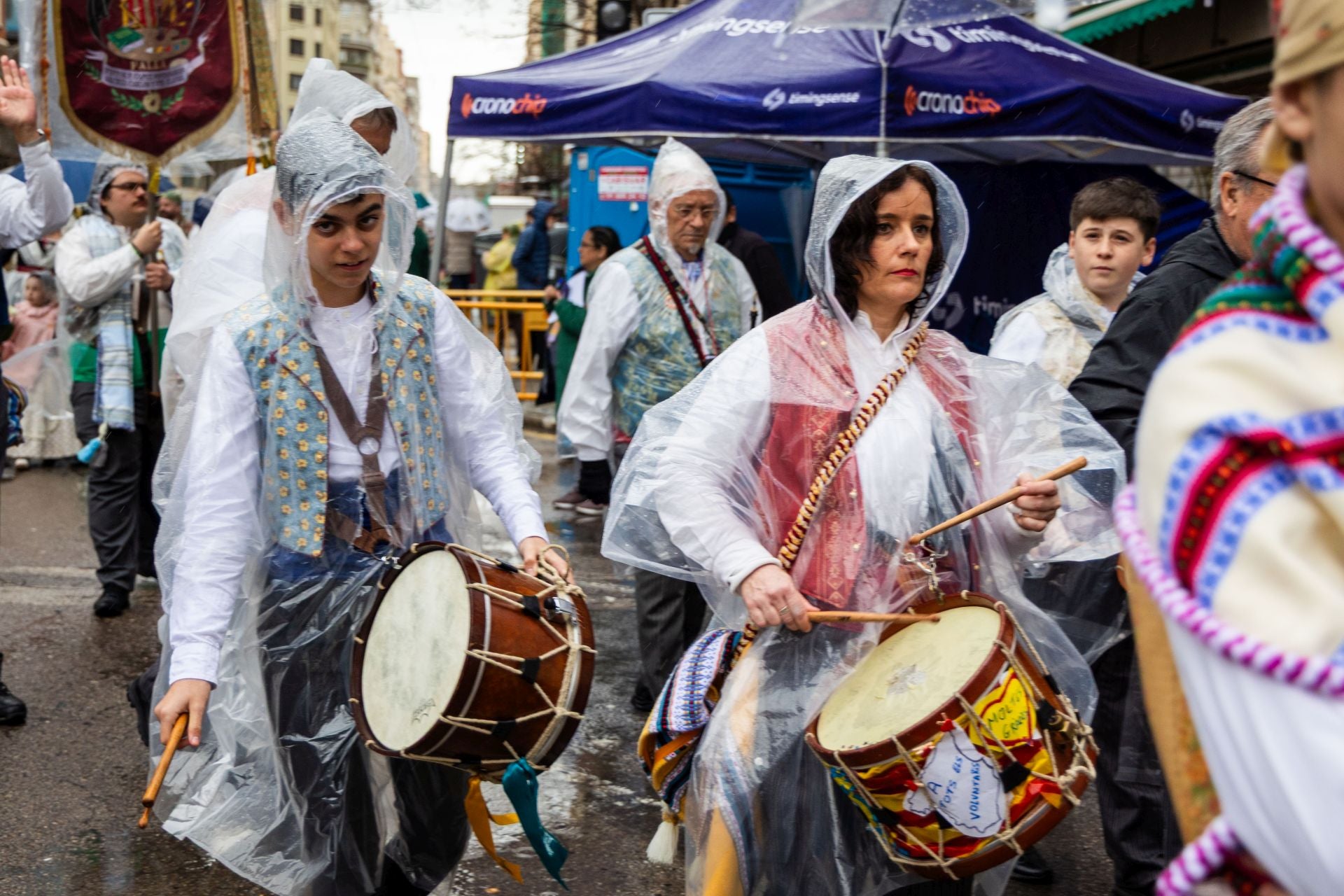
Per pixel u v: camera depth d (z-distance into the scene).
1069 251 3.80
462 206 17.09
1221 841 1.01
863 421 2.52
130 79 4.91
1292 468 0.94
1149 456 1.01
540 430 11.71
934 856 2.21
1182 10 9.50
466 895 3.51
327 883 2.81
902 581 2.51
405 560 2.66
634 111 6.68
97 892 3.49
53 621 5.80
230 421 2.66
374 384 2.74
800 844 2.52
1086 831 3.97
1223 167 2.77
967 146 8.07
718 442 2.58
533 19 18.88
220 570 2.63
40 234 4.48
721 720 2.55
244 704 2.82
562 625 2.57
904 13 5.98
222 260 3.85
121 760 4.33
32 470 9.45
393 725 2.54
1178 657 0.99
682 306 5.05
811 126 6.59
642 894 3.54
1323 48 0.93
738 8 7.18
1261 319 0.98
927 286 2.68
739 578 2.49
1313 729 0.90
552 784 4.23
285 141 2.65
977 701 2.14
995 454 2.66
